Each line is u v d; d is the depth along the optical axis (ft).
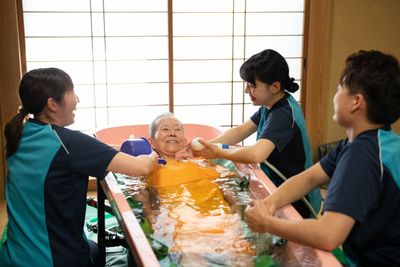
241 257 5.41
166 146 8.17
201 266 5.25
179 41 12.20
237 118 13.01
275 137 6.63
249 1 12.26
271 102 7.02
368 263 4.42
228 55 12.52
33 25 11.34
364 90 4.20
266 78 6.63
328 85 12.63
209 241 5.79
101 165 5.63
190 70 12.45
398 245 4.26
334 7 12.19
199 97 12.67
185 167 7.66
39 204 5.46
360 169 4.10
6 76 10.85
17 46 10.78
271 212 4.89
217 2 12.13
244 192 7.24
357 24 12.40
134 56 12.05
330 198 4.16
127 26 11.84
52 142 5.49
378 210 4.21
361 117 4.35
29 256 5.41
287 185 5.27
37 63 11.57
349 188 4.07
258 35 12.51
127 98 12.30
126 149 7.69
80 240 5.81
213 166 8.24
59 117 5.82
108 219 9.98
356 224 4.27
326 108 12.73
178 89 12.51
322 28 12.15
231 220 6.36
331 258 4.37
